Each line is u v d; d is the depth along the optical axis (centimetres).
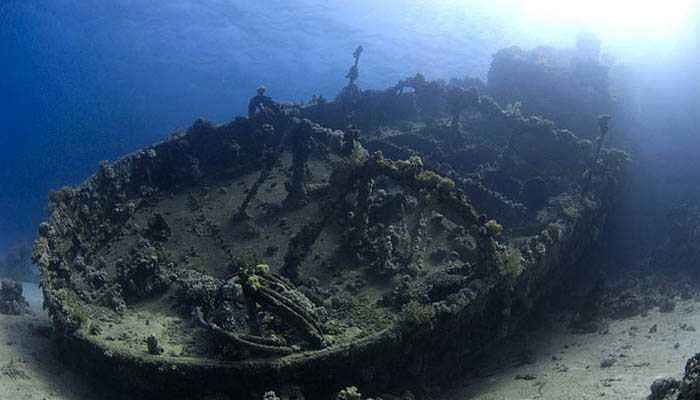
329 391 2678
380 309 3120
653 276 4159
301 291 3161
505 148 4600
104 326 2966
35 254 3197
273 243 3797
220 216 4100
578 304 3875
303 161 4141
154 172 4409
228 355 2630
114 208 3994
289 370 2598
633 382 2441
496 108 4688
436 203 3347
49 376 2803
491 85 5566
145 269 3419
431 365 2944
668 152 5128
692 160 5072
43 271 3136
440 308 2869
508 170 4488
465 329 3034
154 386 2627
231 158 4625
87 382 2822
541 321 3706
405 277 3338
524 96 5303
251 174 4591
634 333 3241
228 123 4753
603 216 4250
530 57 5472
